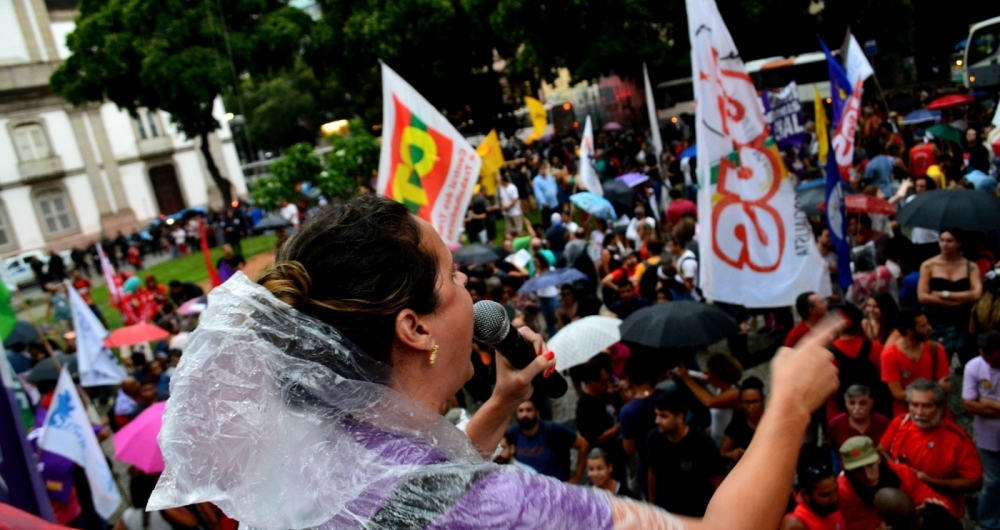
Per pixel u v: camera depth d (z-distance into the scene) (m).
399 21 29.92
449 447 0.88
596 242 11.96
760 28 26.78
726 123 6.21
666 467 4.43
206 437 0.88
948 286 6.30
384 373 0.89
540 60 27.89
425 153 7.91
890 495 3.47
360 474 0.83
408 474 0.81
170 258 33.88
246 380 0.89
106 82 31.36
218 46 30.78
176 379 0.92
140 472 4.97
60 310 15.23
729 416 5.38
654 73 28.25
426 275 0.92
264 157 52.97
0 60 38.16
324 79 39.00
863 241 7.91
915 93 23.31
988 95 20.20
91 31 30.48
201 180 46.22
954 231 6.24
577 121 37.94
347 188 22.22
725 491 0.81
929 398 4.18
